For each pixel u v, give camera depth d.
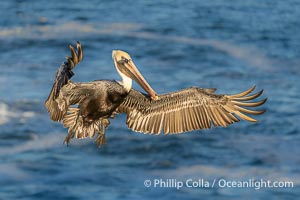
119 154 25.09
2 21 43.62
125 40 40.56
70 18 45.16
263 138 26.92
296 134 27.34
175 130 9.69
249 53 39.25
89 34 41.53
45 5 48.03
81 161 24.55
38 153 25.05
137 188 22.77
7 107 28.56
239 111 9.39
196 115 9.57
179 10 48.22
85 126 9.99
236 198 22.34
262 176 23.84
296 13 48.12
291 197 22.50
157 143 25.84
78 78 33.72
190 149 25.55
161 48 39.28
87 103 9.79
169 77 34.72
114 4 49.09
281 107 30.50
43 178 23.30
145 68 35.91
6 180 23.06
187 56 37.97
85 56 37.25
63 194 22.28
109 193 22.38
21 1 48.62
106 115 10.03
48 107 9.48
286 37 42.50
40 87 31.47
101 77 34.09
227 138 26.69
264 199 22.30
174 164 24.47
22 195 22.17
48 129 26.95
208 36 42.31
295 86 33.78
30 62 35.72
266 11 48.50
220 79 34.84
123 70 10.19
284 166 24.55
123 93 9.95
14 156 24.80
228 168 24.33
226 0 51.25
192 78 34.62
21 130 26.72
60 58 36.75
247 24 45.16
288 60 38.09
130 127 9.96
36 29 42.19
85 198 22.03
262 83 34.31
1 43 38.84
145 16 46.38
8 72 33.72
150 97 9.90
